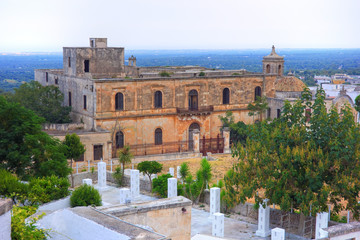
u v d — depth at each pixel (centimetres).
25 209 2475
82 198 3619
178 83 7731
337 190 3584
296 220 3841
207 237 2694
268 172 3734
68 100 8100
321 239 2628
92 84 7188
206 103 7994
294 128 3859
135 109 7450
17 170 4544
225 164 6731
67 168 4731
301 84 8762
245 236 3734
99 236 1961
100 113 7206
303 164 3650
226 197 3969
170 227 2636
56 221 2153
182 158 7331
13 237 1900
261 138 4031
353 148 3650
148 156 7194
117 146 7369
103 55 8106
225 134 7700
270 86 8500
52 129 7394
